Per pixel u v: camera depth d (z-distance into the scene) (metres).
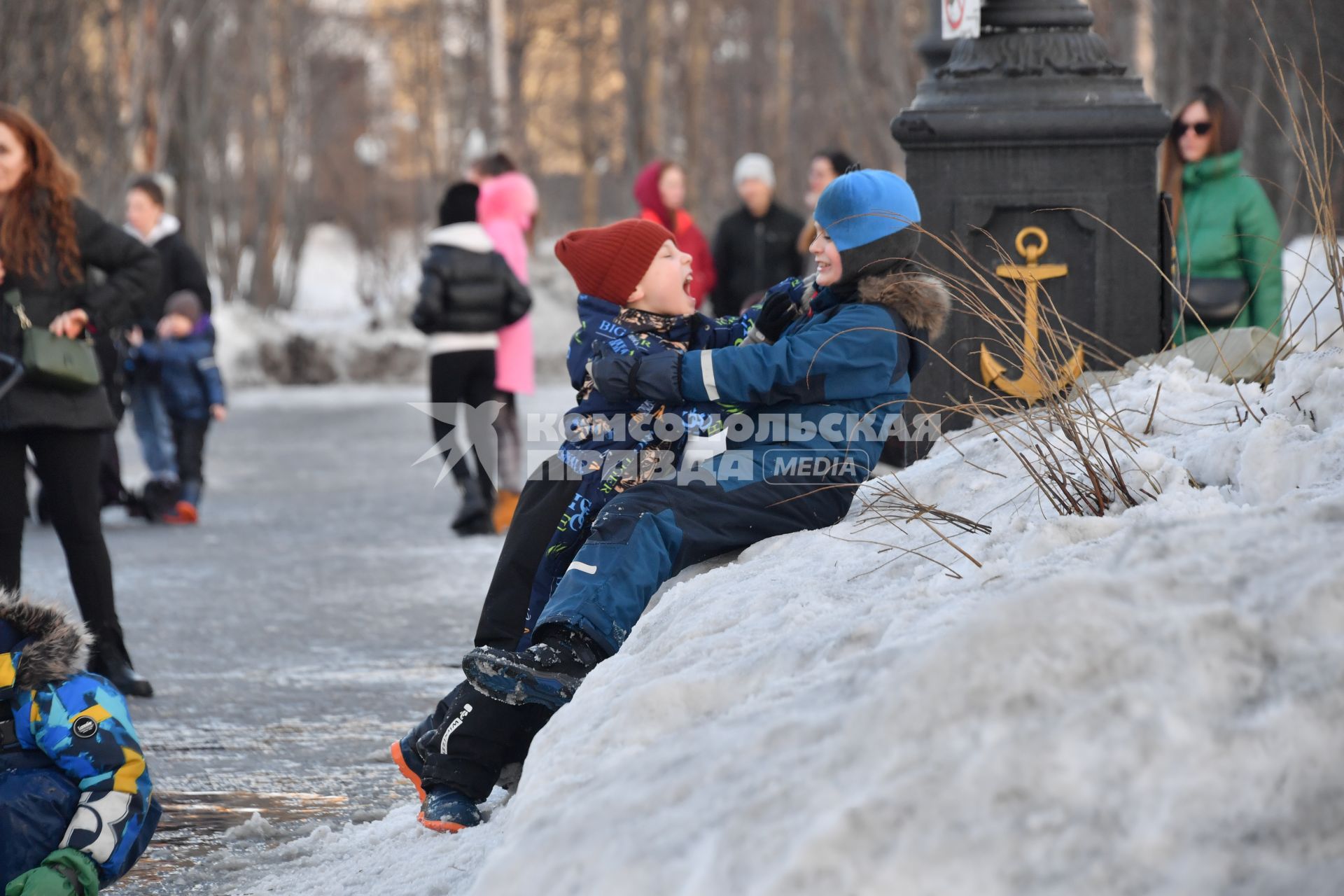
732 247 41.88
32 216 22.19
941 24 24.91
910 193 17.61
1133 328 23.25
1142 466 15.64
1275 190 73.69
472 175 38.94
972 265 22.98
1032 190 23.19
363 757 19.64
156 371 42.41
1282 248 18.50
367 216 162.88
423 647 26.09
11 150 21.95
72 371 21.86
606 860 9.84
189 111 120.88
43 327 22.19
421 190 186.00
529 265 110.19
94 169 91.19
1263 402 16.81
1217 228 27.50
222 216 129.62
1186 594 10.28
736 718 11.11
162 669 24.56
